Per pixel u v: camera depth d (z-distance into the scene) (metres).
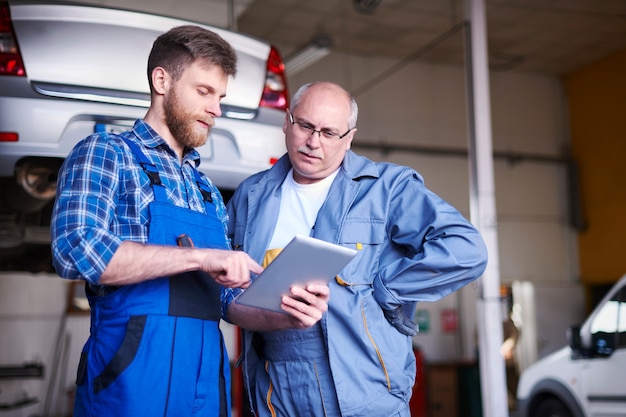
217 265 1.46
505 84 11.98
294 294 1.60
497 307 5.76
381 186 2.05
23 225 3.46
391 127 11.04
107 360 1.50
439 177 11.23
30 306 8.43
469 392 9.75
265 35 10.17
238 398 6.73
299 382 1.93
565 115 12.22
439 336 10.76
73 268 1.44
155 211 1.58
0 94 2.73
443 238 1.95
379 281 1.96
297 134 2.00
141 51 2.90
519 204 11.74
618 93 11.29
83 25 2.85
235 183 3.15
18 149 2.73
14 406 7.02
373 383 1.92
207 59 1.65
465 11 6.34
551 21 10.05
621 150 11.24
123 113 2.85
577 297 11.69
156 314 1.53
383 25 9.94
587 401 4.83
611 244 11.38
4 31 2.76
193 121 1.67
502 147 11.78
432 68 11.44
